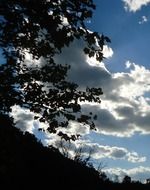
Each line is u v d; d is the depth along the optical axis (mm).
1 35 9508
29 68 10141
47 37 9500
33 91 9898
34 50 9852
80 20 8891
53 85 10203
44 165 43156
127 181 61125
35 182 39500
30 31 9281
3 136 10766
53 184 43031
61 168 46031
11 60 9930
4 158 11266
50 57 10125
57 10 8773
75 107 10211
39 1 8688
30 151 40906
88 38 8984
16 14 8977
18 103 9961
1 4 8852
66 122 10469
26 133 17969
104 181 53250
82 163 49469
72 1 8734
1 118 10555
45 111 10250
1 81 9844
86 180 48125
